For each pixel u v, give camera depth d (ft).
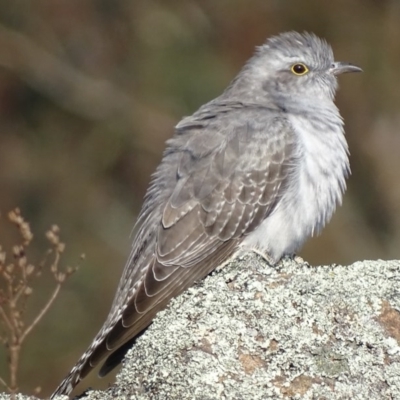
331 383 27.20
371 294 29.68
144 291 34.60
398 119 62.90
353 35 63.41
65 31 66.03
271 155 37.04
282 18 63.21
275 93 40.57
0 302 29.66
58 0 65.92
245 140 37.17
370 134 62.90
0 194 60.08
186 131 38.04
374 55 63.26
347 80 63.16
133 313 33.83
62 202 60.44
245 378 27.20
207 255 36.22
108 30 65.57
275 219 36.96
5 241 56.90
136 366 28.19
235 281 30.71
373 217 61.57
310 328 28.53
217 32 63.36
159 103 63.31
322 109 39.75
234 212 36.60
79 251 57.93
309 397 26.84
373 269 31.19
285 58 41.06
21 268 31.89
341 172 38.40
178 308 29.99
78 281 56.08
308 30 63.16
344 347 27.96
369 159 62.49
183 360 27.71
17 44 64.95
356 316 28.89
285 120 37.91
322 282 30.30
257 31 62.90
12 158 61.67
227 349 27.89
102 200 60.90
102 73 64.90
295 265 32.89
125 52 65.00
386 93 63.05
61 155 62.49
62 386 32.07
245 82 40.83
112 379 48.60
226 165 36.81
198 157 37.04
